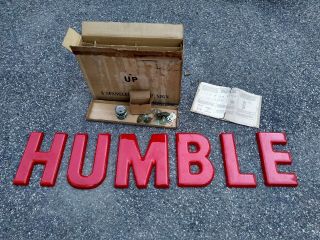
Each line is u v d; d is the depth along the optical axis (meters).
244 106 1.34
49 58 1.50
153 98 1.30
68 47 1.07
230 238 1.08
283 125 1.31
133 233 1.08
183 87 1.40
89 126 1.30
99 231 1.09
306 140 1.28
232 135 1.26
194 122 1.30
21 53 1.52
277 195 1.16
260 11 1.67
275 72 1.46
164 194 1.16
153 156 1.21
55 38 1.57
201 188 1.17
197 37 1.57
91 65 1.14
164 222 1.10
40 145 1.25
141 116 1.29
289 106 1.36
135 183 1.17
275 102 1.37
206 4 1.70
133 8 1.68
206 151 1.22
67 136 1.27
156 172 1.18
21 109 1.35
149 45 1.11
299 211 1.13
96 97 1.33
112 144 1.26
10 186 1.17
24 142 1.26
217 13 1.66
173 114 1.30
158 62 1.10
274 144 1.26
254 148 1.25
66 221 1.11
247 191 1.16
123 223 1.10
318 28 1.62
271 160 1.21
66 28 1.61
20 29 1.61
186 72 1.44
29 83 1.42
